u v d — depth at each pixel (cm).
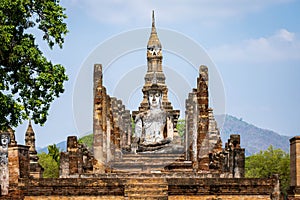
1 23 3134
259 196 2958
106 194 2962
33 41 3284
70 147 3519
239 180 2955
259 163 7562
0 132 3072
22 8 3148
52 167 7338
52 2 3300
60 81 3256
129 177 3106
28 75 3241
